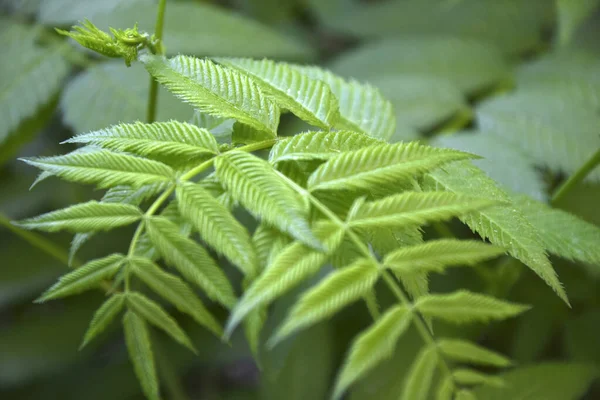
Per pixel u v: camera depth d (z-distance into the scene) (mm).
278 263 688
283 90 770
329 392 980
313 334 1008
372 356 679
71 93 894
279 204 704
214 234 710
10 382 1077
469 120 1009
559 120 922
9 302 1078
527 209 810
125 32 763
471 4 1241
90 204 718
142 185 725
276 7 1454
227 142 773
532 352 981
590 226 801
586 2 940
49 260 1100
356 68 1121
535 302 1009
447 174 755
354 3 1400
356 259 711
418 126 976
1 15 957
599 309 986
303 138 732
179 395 1055
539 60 1073
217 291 712
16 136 970
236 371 1346
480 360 698
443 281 1006
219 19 976
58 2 958
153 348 1051
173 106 875
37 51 921
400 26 1277
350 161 715
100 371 1211
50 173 727
